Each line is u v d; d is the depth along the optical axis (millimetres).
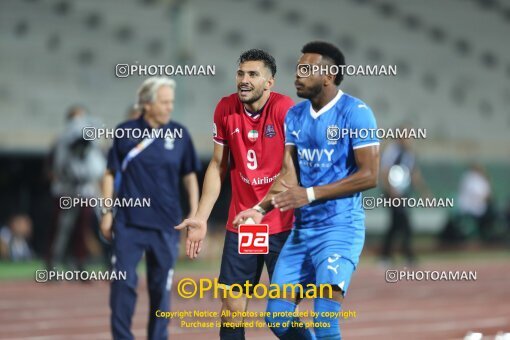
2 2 54156
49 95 52156
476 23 71375
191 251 13969
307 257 13383
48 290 30406
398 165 38812
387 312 26469
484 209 52281
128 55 55688
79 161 31062
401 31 68438
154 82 17188
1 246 41219
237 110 14477
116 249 16953
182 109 44531
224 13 62219
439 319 25078
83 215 31656
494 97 69000
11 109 50719
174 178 17266
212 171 14742
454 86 68000
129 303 16812
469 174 52219
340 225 13141
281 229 14461
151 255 17219
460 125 66375
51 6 55188
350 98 13258
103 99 53344
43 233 45594
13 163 45656
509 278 37562
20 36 53781
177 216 17344
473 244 52625
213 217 46531
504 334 21578
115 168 17219
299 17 65375
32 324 23250
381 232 54469
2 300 27875
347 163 13258
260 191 14469
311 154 13336
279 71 62188
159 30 57469
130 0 57469
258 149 14375
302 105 13609
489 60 70438
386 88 65375
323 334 12961
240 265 14586
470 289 33219
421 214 55469
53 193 31594
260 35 62812
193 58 57344
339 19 66688
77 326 22922
